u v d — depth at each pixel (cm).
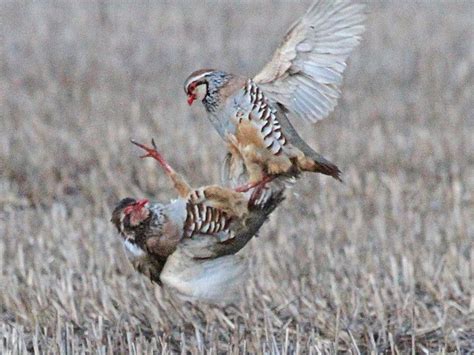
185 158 2628
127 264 1869
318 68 1281
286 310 1694
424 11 4559
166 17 4438
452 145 2770
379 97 3338
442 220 2181
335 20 1271
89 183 2445
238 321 1658
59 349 1455
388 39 4075
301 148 1271
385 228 2114
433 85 3481
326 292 1764
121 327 1611
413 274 1806
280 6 4656
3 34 4116
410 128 2966
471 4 4725
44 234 2047
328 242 2028
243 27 4294
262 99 1258
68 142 2753
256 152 1259
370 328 1596
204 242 1181
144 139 2786
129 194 2397
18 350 1449
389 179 2469
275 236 2070
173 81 3541
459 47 3969
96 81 3516
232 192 1198
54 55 3844
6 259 1923
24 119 3000
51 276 1795
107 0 4759
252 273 1828
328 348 1528
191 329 1630
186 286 1148
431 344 1585
